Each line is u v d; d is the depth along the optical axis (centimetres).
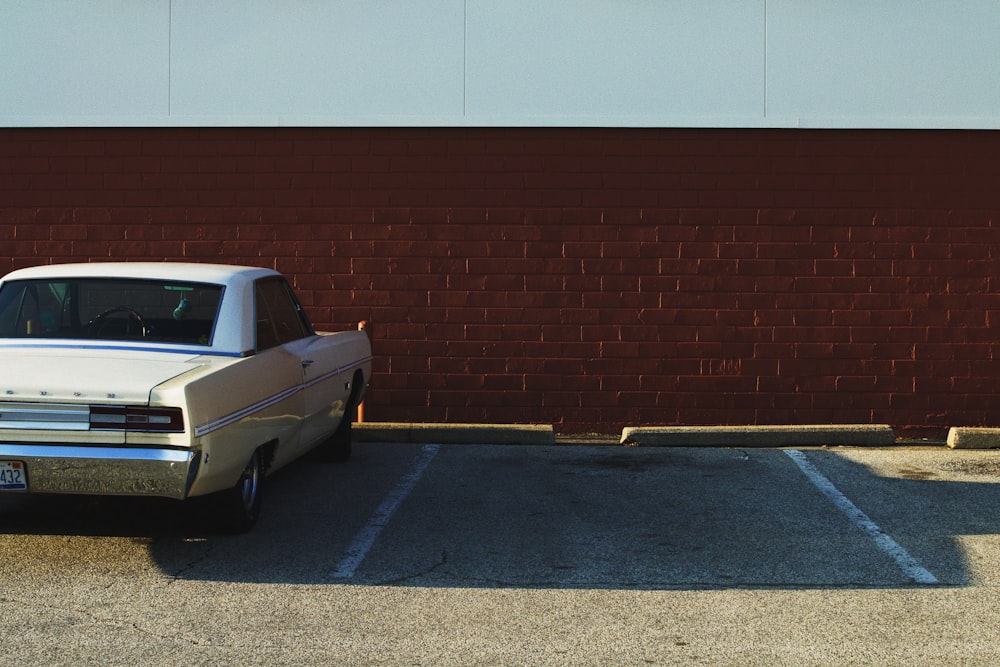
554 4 1013
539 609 517
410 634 480
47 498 725
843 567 593
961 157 1012
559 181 1020
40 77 1034
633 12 1011
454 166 1024
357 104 1023
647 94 1012
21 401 541
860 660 453
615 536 655
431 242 1028
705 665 446
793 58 1009
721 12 1009
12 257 1045
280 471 845
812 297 1017
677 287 1020
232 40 1027
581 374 1026
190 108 1030
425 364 1033
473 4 1016
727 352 1022
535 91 1016
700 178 1016
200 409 547
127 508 703
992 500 755
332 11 1022
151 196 1038
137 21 1030
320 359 759
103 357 600
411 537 648
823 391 1020
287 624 491
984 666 446
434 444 977
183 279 672
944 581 568
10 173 1045
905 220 1013
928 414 1016
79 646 460
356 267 1032
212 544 624
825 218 1015
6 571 566
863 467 873
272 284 747
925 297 1015
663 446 973
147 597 527
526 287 1027
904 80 1008
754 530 672
